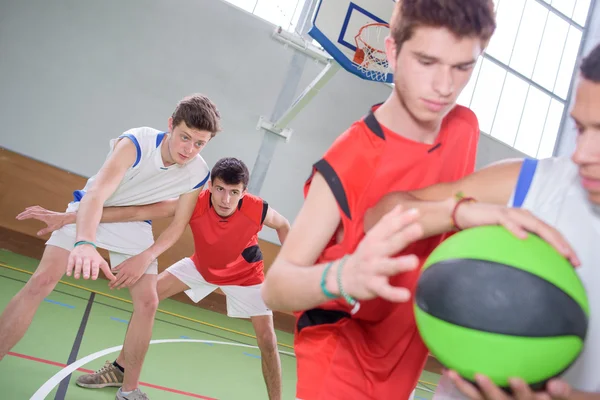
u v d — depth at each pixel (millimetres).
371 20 4496
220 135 7051
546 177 1121
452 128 1292
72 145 6465
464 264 885
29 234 6152
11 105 6293
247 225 3174
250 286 3174
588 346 992
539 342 825
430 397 5230
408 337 1295
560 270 872
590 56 894
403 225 789
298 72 7438
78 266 1878
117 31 6750
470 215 987
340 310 1308
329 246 1260
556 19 9359
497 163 1210
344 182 1124
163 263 6469
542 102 9195
